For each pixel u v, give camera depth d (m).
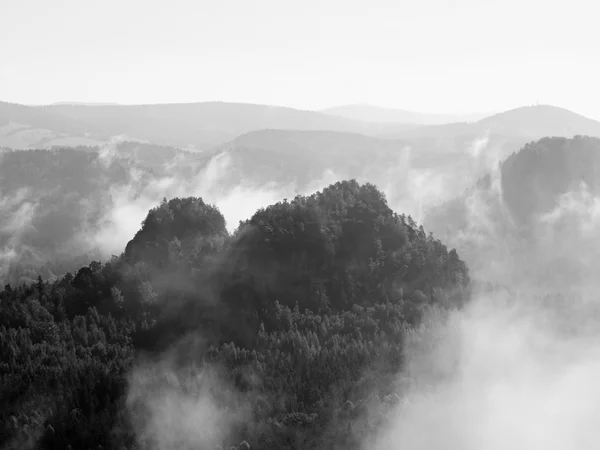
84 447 134.88
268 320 167.25
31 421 135.50
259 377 150.62
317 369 152.88
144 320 167.00
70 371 146.62
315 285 176.75
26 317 163.75
